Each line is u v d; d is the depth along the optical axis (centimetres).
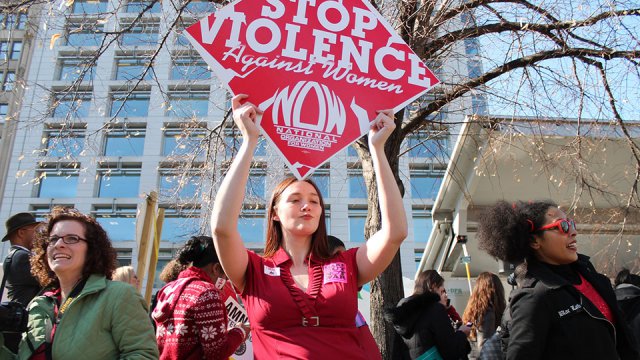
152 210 552
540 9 626
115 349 237
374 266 233
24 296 369
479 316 432
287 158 245
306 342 207
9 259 379
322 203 251
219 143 700
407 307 377
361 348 219
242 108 238
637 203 646
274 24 262
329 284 222
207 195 677
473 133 645
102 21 641
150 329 247
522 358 248
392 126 249
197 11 693
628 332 259
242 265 224
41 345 235
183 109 823
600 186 641
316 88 257
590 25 609
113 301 241
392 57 268
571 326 246
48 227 267
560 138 634
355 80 262
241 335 313
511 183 676
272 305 214
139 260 524
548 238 269
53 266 250
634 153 614
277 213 252
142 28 718
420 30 619
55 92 690
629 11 591
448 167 681
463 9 621
